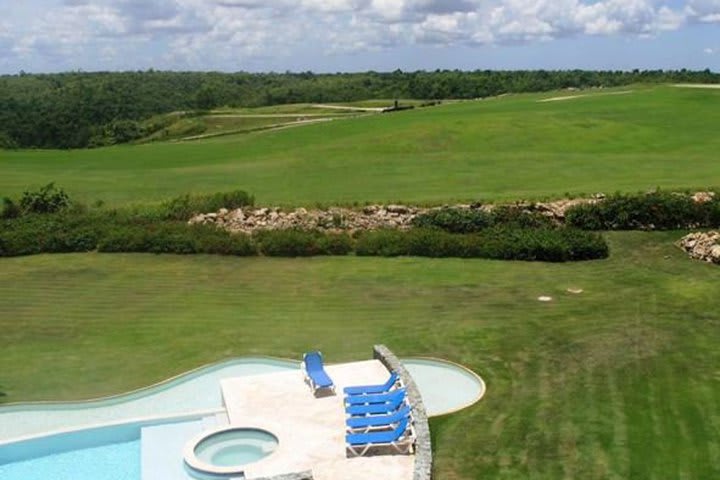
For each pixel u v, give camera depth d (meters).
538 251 31.11
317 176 48.50
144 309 26.39
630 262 30.33
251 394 18.67
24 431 17.72
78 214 38.09
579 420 17.12
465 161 51.38
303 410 17.73
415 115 80.31
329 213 36.12
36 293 28.41
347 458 15.47
